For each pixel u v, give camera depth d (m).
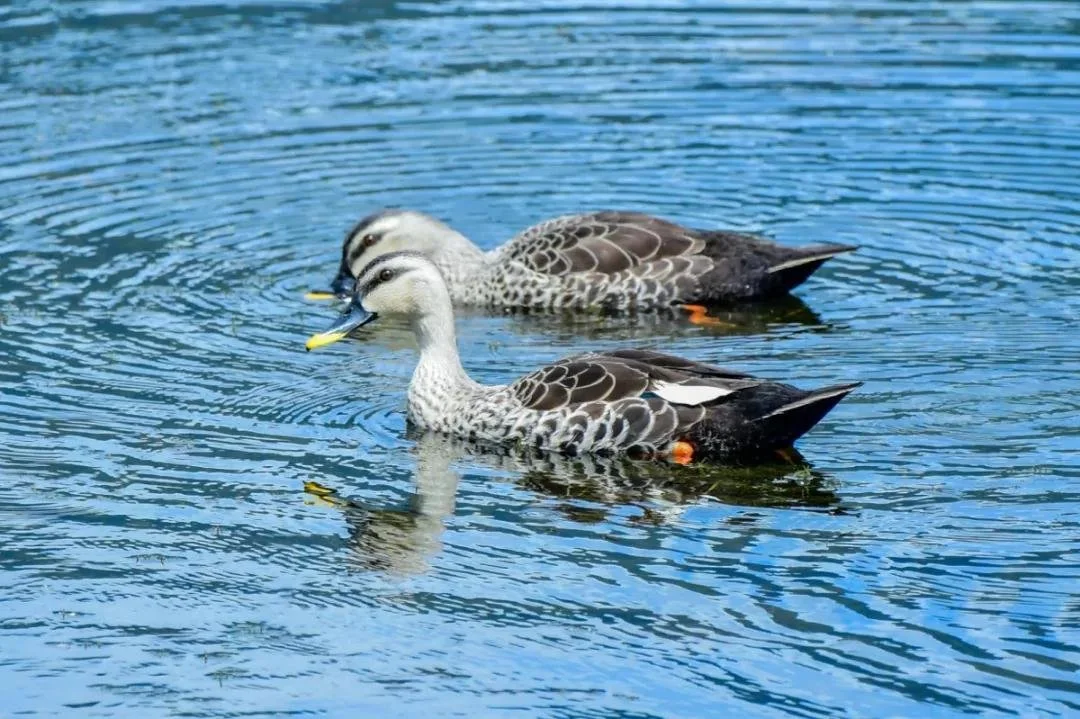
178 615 13.06
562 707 11.71
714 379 15.72
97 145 25.16
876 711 11.52
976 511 14.28
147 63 28.25
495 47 29.19
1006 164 24.25
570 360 16.31
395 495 15.07
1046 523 14.02
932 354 18.17
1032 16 30.48
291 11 31.11
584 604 13.04
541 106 26.70
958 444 15.70
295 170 24.55
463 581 13.47
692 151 25.00
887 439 15.89
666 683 11.96
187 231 22.56
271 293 20.81
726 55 28.75
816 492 14.79
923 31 29.83
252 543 14.21
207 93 27.06
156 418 16.94
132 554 14.03
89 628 12.88
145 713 11.75
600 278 20.75
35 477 15.47
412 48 29.12
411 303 16.83
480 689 11.97
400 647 12.55
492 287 21.25
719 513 14.46
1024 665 11.98
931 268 21.02
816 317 19.75
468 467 15.70
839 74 27.81
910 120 25.91
